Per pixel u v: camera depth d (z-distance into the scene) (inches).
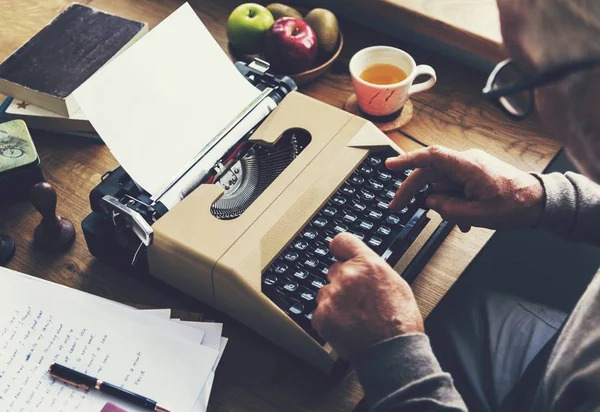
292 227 44.3
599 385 36.3
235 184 49.0
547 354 47.4
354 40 61.3
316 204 45.6
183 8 47.0
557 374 39.6
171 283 45.3
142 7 62.9
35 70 52.8
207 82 47.3
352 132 49.3
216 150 46.5
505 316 53.2
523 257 62.2
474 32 56.1
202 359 41.5
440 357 51.6
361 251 39.5
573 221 43.5
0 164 47.6
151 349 41.7
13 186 48.9
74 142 53.7
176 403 40.0
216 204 47.6
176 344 41.9
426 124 55.3
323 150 48.3
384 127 54.3
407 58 54.1
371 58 55.0
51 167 52.1
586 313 38.5
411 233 46.8
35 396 39.6
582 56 26.8
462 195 46.0
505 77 31.4
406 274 45.6
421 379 35.6
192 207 44.2
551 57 27.8
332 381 42.4
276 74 56.4
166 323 42.8
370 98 52.8
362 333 37.4
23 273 45.1
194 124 46.3
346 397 41.9
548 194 43.6
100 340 41.8
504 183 43.7
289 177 46.7
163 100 45.4
